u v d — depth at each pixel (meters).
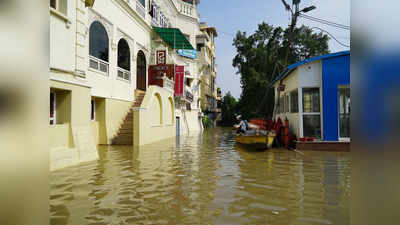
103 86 12.52
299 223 3.60
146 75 18.34
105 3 12.58
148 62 18.59
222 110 50.09
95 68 11.88
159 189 5.18
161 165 7.71
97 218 3.74
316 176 6.37
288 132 12.52
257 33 27.36
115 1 13.52
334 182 5.78
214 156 9.67
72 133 7.75
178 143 14.41
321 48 24.75
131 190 5.09
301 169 7.25
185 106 25.84
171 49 23.03
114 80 13.52
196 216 3.83
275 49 25.78
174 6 24.88
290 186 5.46
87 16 11.18
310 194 4.91
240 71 29.17
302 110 11.64
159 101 16.41
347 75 10.91
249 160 8.80
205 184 5.59
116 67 13.73
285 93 14.89
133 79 15.84
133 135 12.73
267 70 25.64
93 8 11.57
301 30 24.45
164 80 17.64
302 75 11.65
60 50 7.49
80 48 8.38
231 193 4.95
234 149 11.94
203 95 34.69
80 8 8.39
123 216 3.81
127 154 9.89
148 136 13.84
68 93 7.84
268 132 11.87
